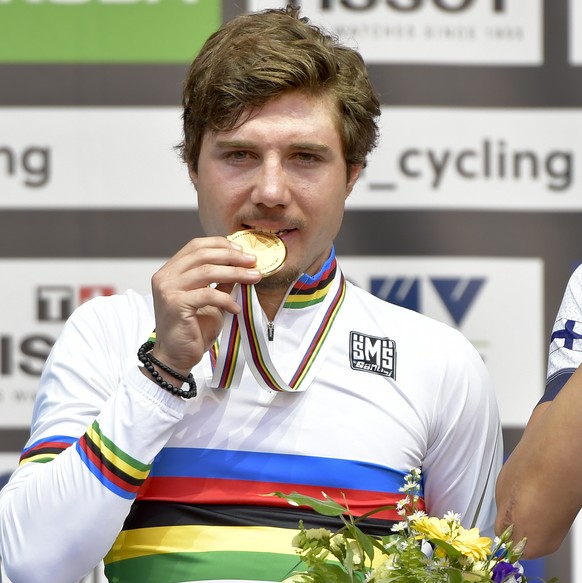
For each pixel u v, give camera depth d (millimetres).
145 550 5539
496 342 9641
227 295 5242
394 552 4801
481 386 6164
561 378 5824
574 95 9711
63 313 9633
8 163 9641
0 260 9602
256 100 5578
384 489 5699
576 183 9695
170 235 9680
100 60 9695
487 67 9711
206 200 5785
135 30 9703
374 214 9664
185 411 5672
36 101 9656
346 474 5645
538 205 9688
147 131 9695
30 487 5383
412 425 5867
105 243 9656
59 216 9656
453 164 9688
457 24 9711
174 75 9703
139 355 5359
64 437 5629
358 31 9688
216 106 5629
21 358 9594
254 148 5613
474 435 6086
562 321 6012
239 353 5582
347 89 5875
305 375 5805
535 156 9695
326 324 5980
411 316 6281
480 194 9688
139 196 9672
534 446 5297
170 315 5230
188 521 5520
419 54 9711
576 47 9719
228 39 5855
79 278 9641
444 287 9656
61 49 9680
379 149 9672
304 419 5707
